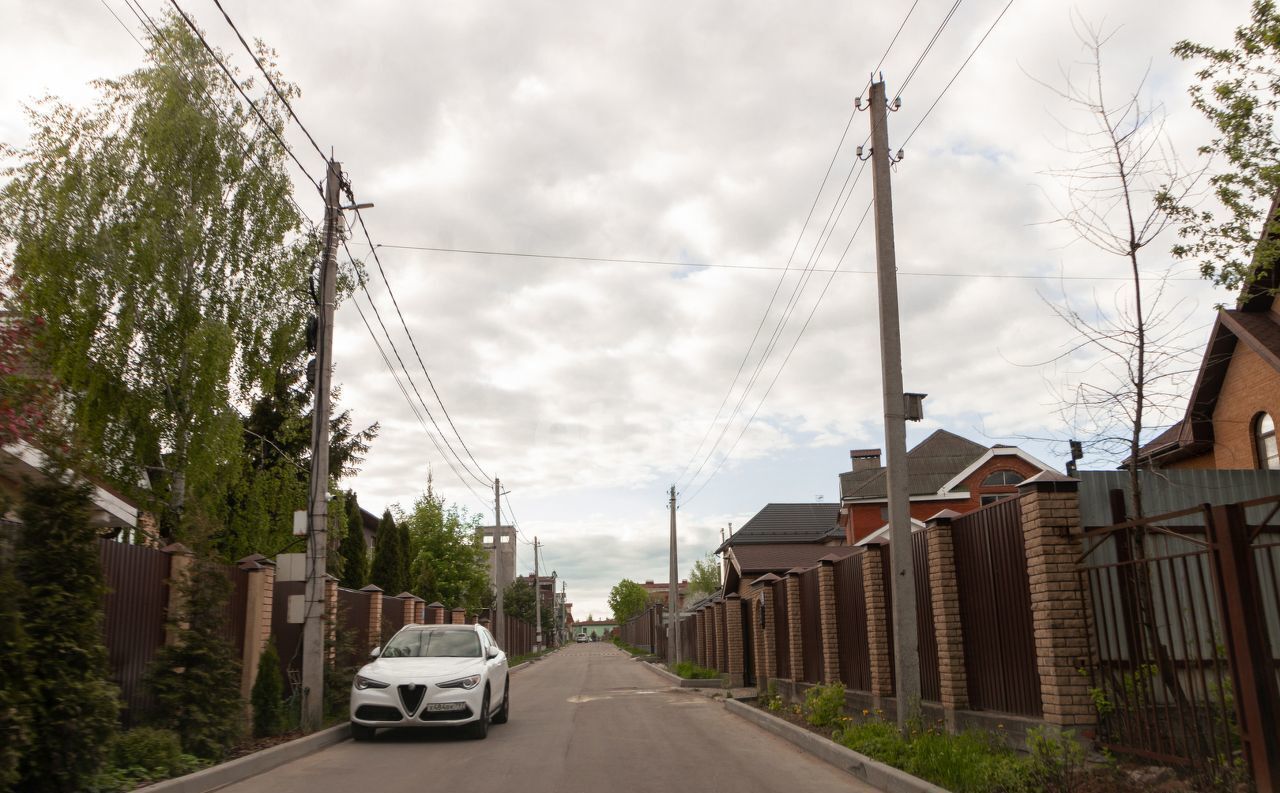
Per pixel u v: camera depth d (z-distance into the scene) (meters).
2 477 8.09
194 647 9.66
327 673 14.56
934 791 7.26
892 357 10.51
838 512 41.12
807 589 17.30
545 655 68.00
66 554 7.49
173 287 17.81
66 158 17.44
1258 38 8.30
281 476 20.31
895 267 10.74
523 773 9.45
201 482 17.64
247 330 19.14
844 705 12.41
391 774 9.44
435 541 40.22
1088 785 6.84
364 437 26.98
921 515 34.72
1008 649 9.18
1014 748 8.55
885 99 10.91
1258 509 9.78
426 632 14.27
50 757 7.05
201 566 9.96
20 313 11.77
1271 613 8.49
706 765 9.96
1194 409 16.62
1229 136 8.55
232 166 18.89
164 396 17.97
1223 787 6.25
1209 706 6.84
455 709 12.12
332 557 20.19
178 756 8.75
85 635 7.45
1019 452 33.91
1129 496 9.03
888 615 12.68
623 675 32.94
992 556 9.55
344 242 14.39
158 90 18.30
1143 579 7.80
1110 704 7.73
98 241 17.00
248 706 11.64
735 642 25.70
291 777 9.27
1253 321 14.72
